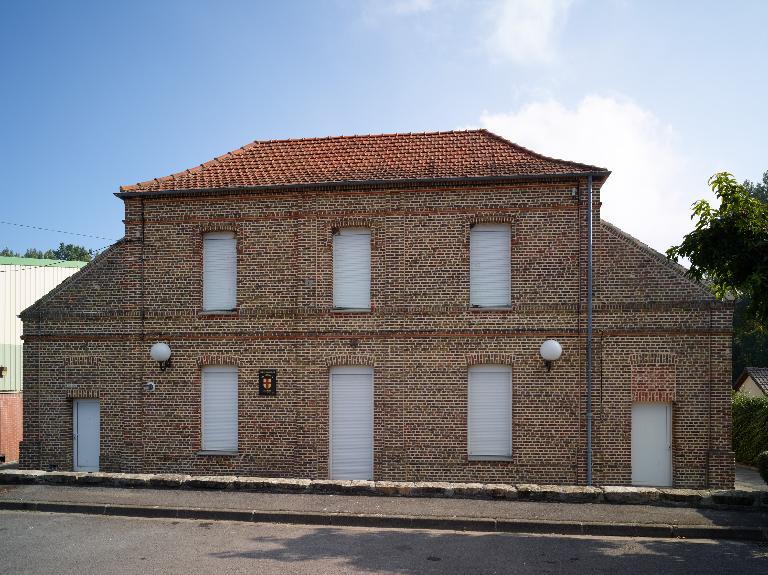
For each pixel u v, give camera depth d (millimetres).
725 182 10508
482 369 14297
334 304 14750
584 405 13859
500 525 10039
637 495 10891
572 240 14078
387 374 14328
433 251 14391
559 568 8328
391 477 14188
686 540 9602
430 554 8852
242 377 14773
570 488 11148
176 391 15000
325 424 14492
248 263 14938
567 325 13977
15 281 29547
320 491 11586
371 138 16719
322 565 8367
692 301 13680
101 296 15406
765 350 38781
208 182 15383
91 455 15391
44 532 9883
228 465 14719
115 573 8047
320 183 14484
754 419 20125
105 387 15258
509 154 15078
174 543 9312
